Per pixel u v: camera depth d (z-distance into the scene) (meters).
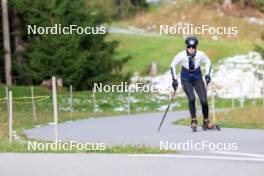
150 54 132.12
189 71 34.69
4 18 96.12
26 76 95.25
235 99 95.19
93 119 54.22
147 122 46.75
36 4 90.38
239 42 137.50
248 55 122.94
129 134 35.91
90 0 93.44
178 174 20.83
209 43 132.62
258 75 111.06
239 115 44.78
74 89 92.75
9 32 98.44
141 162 23.80
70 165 23.23
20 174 21.45
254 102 87.56
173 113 62.50
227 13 152.00
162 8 162.12
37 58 91.44
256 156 25.16
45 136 36.84
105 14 95.88
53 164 23.56
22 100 80.75
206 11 153.75
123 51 133.50
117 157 25.33
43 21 90.19
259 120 41.56
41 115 62.44
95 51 93.88
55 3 89.75
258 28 146.62
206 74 34.56
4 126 48.28
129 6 163.75
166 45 135.62
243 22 148.88
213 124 36.00
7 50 96.19
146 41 138.00
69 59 91.06
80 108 79.25
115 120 50.78
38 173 21.59
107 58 95.12
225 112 48.22
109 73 96.62
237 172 21.00
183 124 42.94
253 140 30.69
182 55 34.41
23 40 99.56
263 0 134.38
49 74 91.38
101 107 80.31
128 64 127.50
